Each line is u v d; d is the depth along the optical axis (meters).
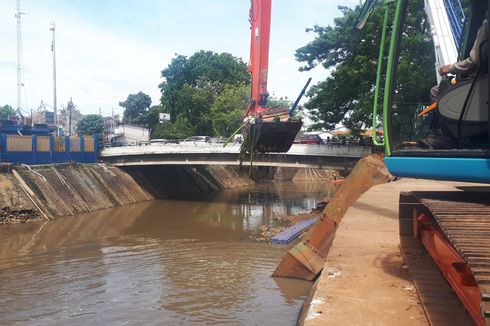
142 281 18.73
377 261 8.91
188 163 44.66
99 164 46.50
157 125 79.44
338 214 16.78
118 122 83.62
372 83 33.22
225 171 66.50
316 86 39.34
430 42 25.17
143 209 40.69
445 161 5.07
